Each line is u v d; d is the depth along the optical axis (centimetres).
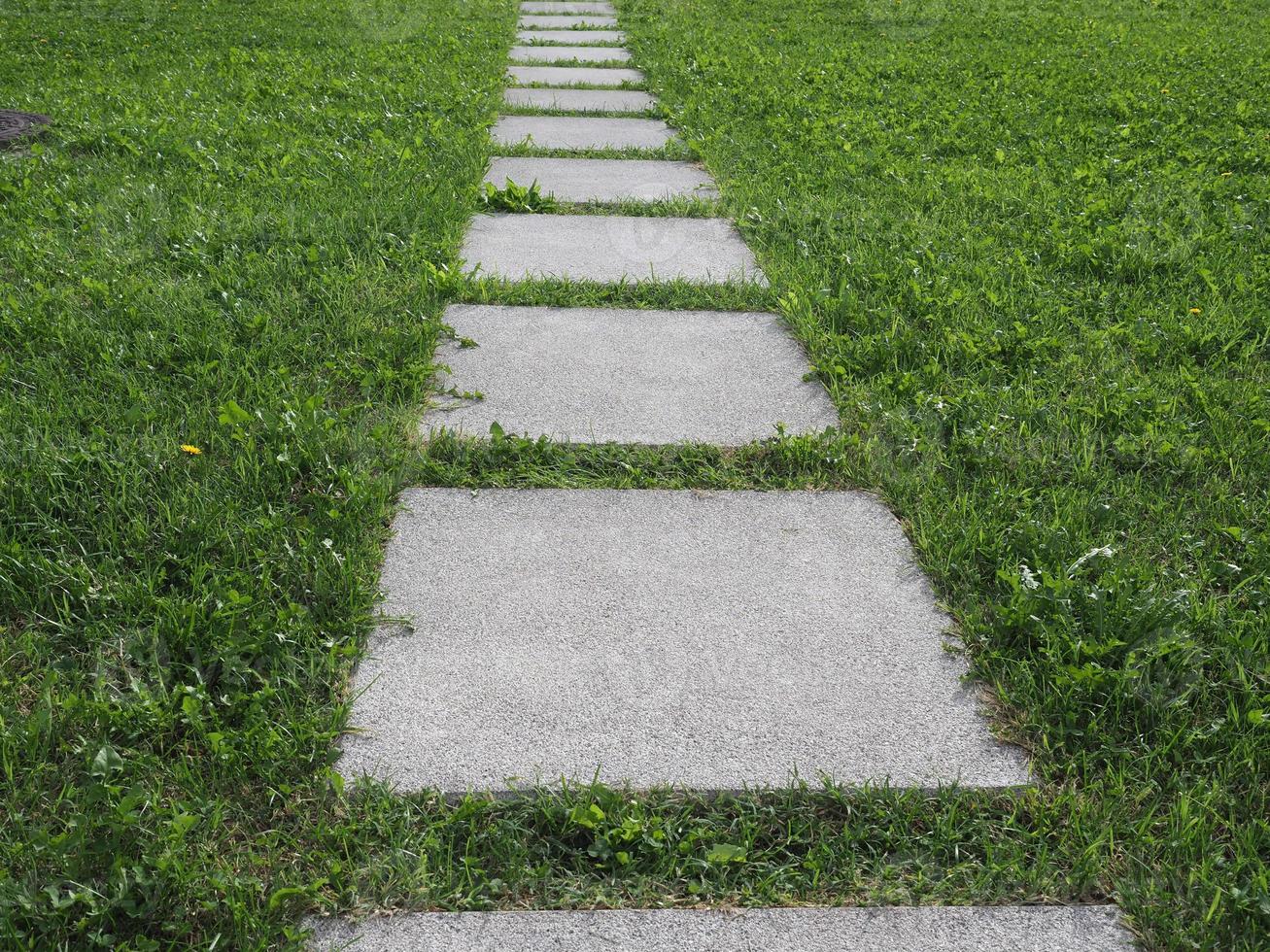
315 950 165
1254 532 271
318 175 559
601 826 188
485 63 917
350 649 225
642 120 759
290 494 280
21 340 353
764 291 423
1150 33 1196
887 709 216
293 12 1205
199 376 333
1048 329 387
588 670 224
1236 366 362
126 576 244
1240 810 194
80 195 516
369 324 377
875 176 589
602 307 414
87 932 165
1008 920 173
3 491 269
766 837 190
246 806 192
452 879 178
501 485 293
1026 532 263
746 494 292
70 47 972
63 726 204
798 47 1038
